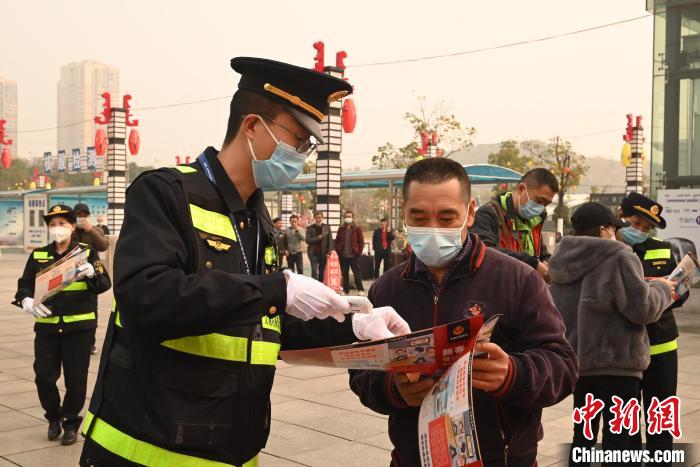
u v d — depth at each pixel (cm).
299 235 1767
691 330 958
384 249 1839
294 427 505
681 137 1164
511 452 204
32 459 446
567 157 3603
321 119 202
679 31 1161
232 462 183
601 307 360
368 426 509
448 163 206
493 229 432
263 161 196
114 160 2133
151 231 176
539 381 189
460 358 172
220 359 181
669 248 442
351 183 2227
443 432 173
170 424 175
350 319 202
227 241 190
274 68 192
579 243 371
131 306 168
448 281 211
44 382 482
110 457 182
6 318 1073
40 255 507
